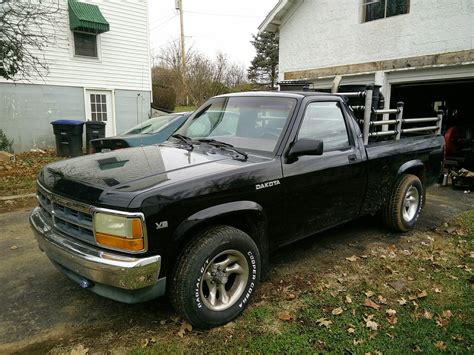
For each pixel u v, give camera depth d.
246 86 26.53
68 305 3.04
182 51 24.86
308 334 2.70
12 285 3.36
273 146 3.24
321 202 3.57
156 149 3.51
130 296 2.41
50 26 12.30
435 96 13.00
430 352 2.54
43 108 12.56
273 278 3.54
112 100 14.39
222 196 2.70
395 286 3.43
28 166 9.48
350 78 11.28
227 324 2.81
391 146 4.48
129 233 2.28
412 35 9.66
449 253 4.21
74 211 2.58
